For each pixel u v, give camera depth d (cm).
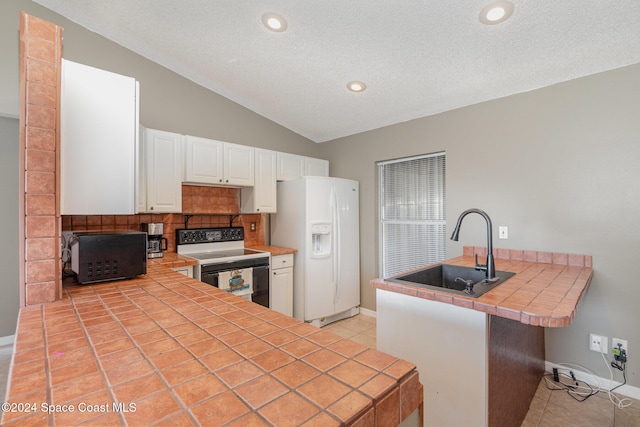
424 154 315
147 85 279
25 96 114
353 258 357
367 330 318
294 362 70
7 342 263
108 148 138
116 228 263
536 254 237
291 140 388
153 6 217
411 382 67
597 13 168
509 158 253
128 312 105
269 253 305
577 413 188
